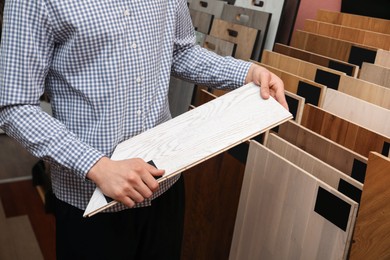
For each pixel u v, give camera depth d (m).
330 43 1.75
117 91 1.04
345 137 1.36
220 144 0.97
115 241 1.16
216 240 1.83
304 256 1.29
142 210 1.17
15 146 3.34
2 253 2.24
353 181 1.18
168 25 1.16
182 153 0.98
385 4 1.78
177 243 1.30
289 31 1.98
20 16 0.94
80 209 1.13
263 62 1.88
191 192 1.99
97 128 1.05
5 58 0.96
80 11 0.96
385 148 1.24
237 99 1.11
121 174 0.92
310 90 1.55
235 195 1.70
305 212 1.28
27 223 2.48
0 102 0.97
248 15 2.09
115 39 1.01
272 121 1.00
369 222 1.08
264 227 1.46
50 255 2.25
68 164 0.96
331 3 2.13
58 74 1.04
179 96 2.38
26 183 2.88
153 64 1.11
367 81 1.50
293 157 1.39
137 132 1.12
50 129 0.97
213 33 2.25
